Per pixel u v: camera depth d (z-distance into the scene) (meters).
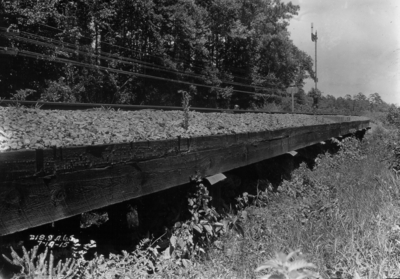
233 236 4.52
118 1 21.05
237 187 6.71
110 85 21.61
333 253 4.06
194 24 25.92
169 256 3.74
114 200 3.23
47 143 2.84
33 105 5.30
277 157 7.75
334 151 13.80
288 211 5.71
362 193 6.47
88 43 20.64
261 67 43.16
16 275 2.60
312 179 8.01
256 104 39.31
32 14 16.39
